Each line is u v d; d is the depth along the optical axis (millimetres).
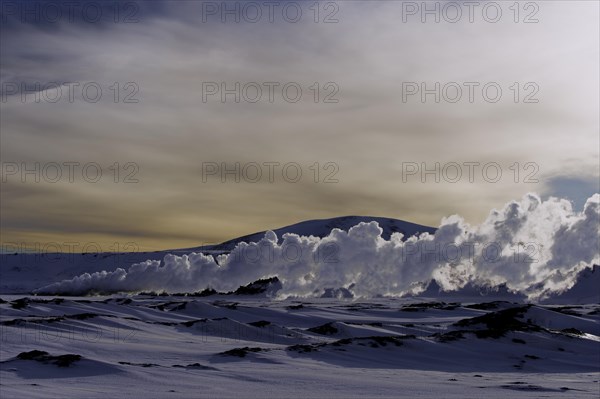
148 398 53469
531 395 60531
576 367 98875
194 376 68625
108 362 72188
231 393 58000
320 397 56469
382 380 71438
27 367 68250
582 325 140750
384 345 103375
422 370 89062
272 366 82125
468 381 73625
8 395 51062
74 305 157625
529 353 107500
